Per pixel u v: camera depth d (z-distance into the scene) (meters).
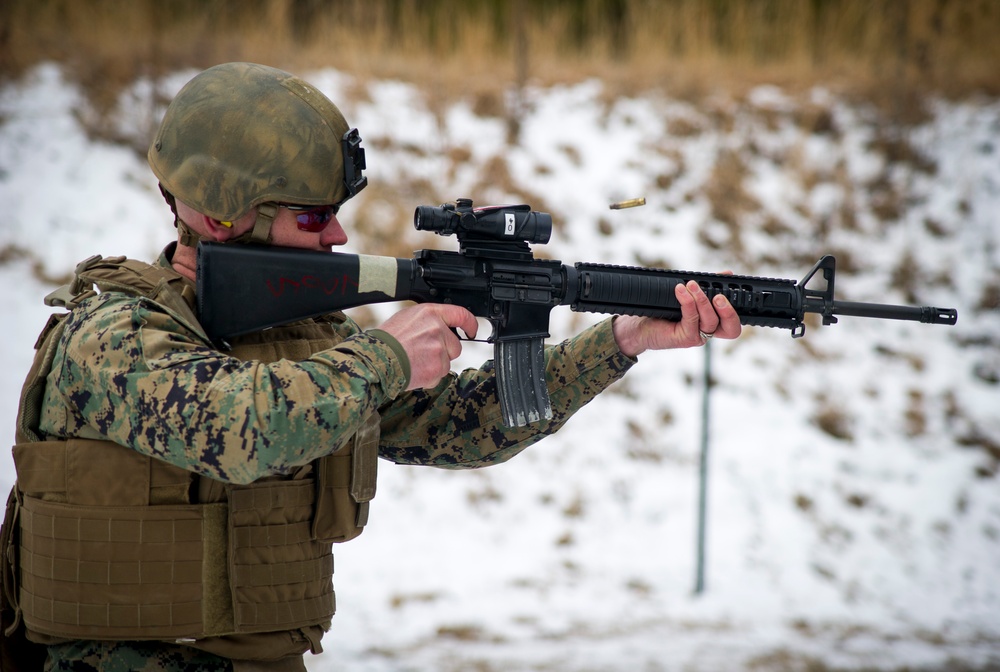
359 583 11.88
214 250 4.10
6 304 14.67
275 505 4.17
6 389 13.20
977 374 16.91
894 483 14.63
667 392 15.76
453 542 12.91
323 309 4.30
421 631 10.79
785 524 13.65
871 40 23.67
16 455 4.07
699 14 23.88
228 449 3.55
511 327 4.70
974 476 14.88
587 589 12.07
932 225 19.41
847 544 13.43
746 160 20.33
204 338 3.98
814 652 10.61
